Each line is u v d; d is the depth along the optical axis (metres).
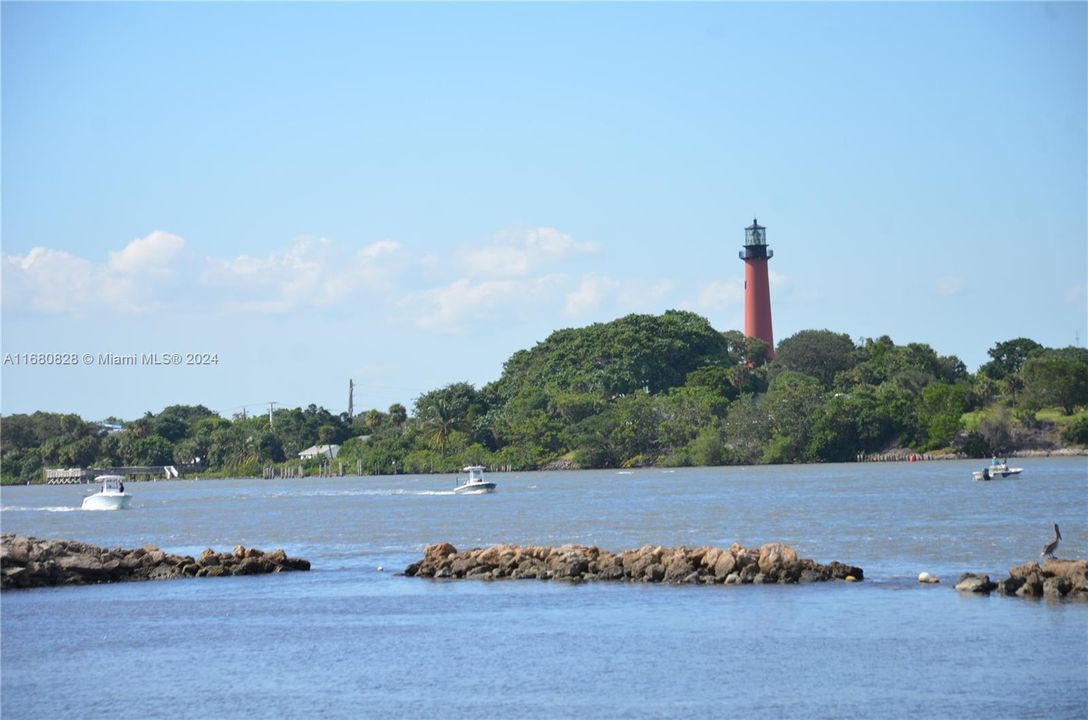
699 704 158.75
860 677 167.75
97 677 182.38
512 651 189.50
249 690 172.25
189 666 187.50
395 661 186.00
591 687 167.75
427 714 158.12
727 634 195.62
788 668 173.50
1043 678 164.00
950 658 175.12
